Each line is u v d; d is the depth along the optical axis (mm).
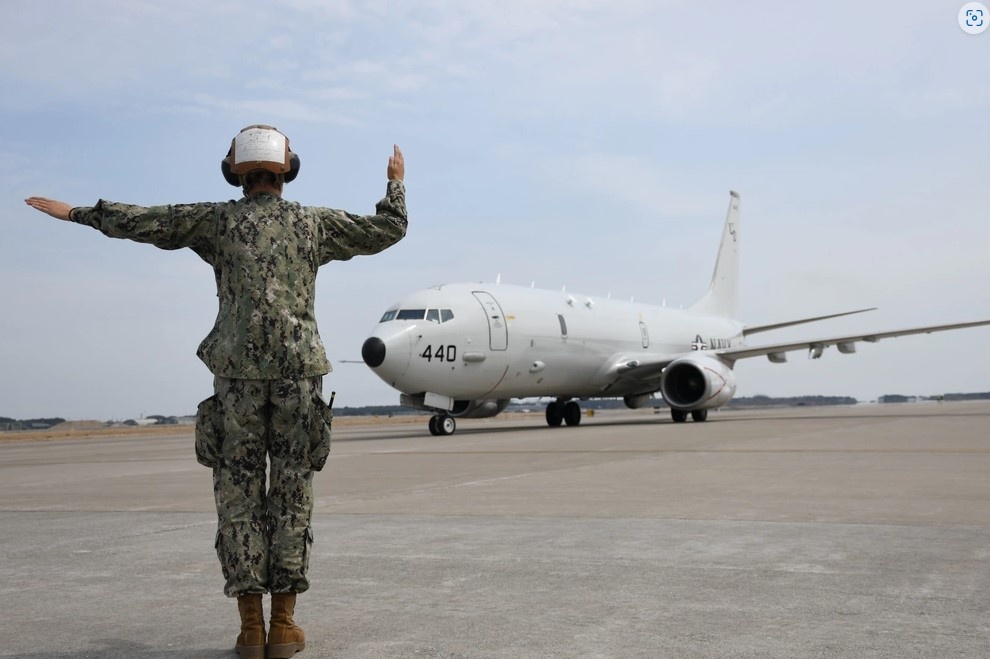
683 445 16516
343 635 4016
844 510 7473
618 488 9570
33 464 18344
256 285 3822
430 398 24656
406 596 4738
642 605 4418
